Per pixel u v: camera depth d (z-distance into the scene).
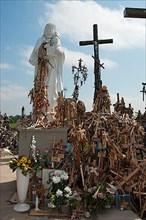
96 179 7.17
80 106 9.47
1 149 16.70
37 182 7.18
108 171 7.48
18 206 6.64
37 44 10.57
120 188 7.02
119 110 10.21
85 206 6.51
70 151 7.65
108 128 8.12
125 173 7.32
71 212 6.28
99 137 7.59
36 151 7.48
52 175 7.07
